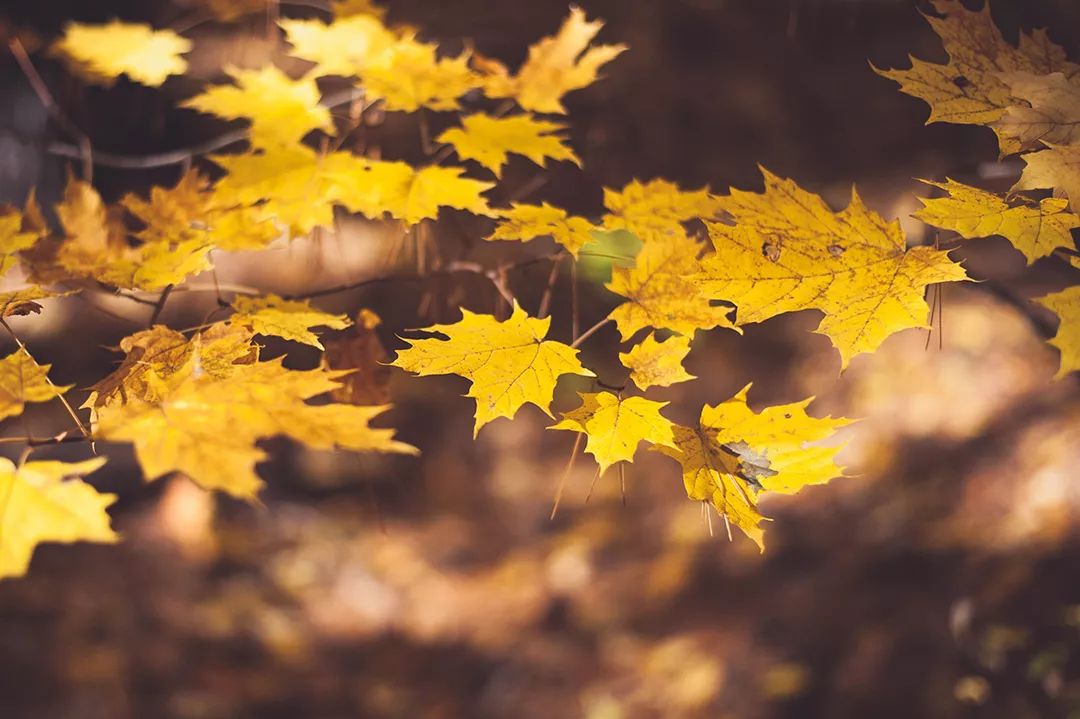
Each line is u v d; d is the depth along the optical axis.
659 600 5.80
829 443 6.25
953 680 3.74
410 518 7.82
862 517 5.35
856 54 5.33
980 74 1.19
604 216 1.41
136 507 7.17
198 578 6.60
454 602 6.62
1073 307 1.03
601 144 5.42
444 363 1.10
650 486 7.29
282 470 8.26
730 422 1.13
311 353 6.82
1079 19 2.68
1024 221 1.02
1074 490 4.48
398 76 1.50
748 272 1.04
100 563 6.36
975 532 4.63
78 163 5.92
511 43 6.14
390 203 1.39
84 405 1.13
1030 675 3.45
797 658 4.55
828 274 1.04
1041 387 5.68
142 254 1.29
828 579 4.96
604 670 5.43
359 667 6.09
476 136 1.47
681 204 1.42
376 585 6.97
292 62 5.04
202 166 6.21
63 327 6.39
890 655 4.13
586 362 6.43
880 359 6.84
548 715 5.24
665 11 6.12
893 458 5.73
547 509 7.53
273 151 1.42
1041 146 1.04
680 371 1.16
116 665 5.42
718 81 5.91
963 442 5.51
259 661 5.92
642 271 1.25
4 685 5.04
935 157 5.36
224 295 5.44
